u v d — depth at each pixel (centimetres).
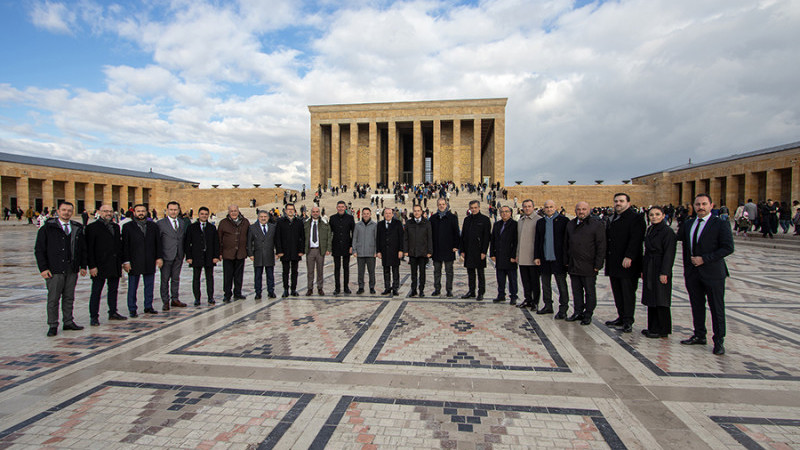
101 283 730
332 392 442
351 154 6103
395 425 374
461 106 5909
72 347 595
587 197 5581
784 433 360
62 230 671
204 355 558
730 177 4475
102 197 5853
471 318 763
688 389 450
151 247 814
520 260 836
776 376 486
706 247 580
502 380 474
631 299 678
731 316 772
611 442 346
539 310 825
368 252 1007
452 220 972
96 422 380
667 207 3641
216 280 1279
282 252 968
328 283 1214
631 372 498
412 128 6569
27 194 4838
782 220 2536
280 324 719
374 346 595
